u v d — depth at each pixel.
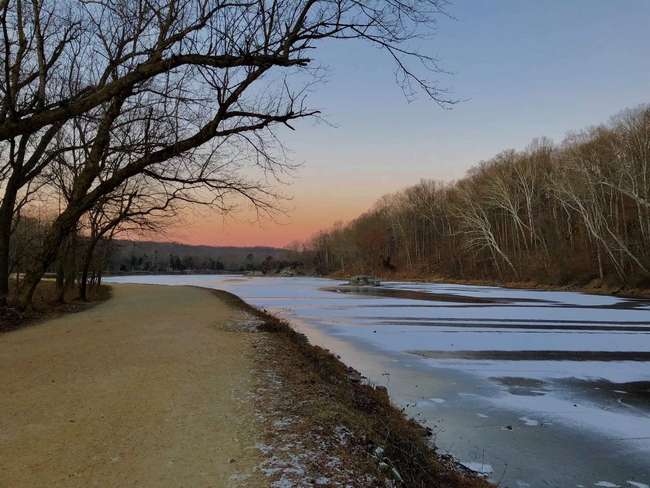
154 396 6.50
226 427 5.31
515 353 13.88
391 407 8.41
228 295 33.44
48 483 3.91
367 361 12.70
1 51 11.04
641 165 47.34
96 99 7.08
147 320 16.05
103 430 5.17
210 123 9.06
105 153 14.77
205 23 7.55
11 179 16.38
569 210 61.16
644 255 42.47
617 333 17.77
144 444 4.79
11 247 27.62
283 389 7.02
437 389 9.98
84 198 13.70
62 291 23.08
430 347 14.79
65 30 14.33
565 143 63.72
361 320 21.83
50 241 15.02
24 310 15.48
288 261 140.75
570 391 9.90
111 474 4.09
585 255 51.06
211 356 9.45
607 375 11.25
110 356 9.34
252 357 9.47
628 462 6.39
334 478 4.14
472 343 15.52
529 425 7.82
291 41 7.39
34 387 6.94
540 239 61.47
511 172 68.75
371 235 107.25
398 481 4.67
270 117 8.86
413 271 88.19
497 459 6.45
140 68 7.09
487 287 55.28
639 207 44.19
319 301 33.56
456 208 72.19
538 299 35.25
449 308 27.95
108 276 102.50
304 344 13.68
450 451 6.70
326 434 5.23
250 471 4.18
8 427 5.25
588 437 7.30
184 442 4.85
